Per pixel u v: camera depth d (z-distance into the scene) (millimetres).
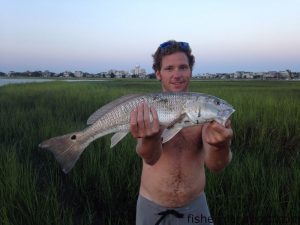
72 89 8430
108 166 2043
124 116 959
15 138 3055
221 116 900
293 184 1742
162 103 923
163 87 1089
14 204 1559
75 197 1910
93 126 1006
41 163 2469
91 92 7062
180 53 1039
